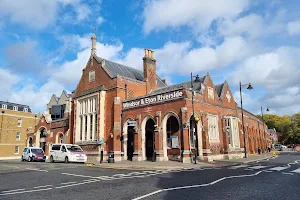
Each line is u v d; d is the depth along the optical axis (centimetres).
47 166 2091
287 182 1018
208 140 2386
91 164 2278
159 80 3809
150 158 2638
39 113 5628
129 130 2869
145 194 812
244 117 3744
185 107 2153
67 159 2569
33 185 1073
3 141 4912
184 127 2108
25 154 3216
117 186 983
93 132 2839
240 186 940
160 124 2306
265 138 5538
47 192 897
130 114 2623
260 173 1355
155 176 1283
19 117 5259
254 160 2512
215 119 2681
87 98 3033
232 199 728
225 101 2975
